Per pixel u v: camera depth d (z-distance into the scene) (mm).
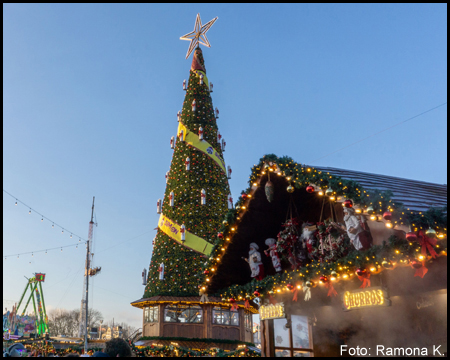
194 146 38906
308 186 10398
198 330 32406
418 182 15328
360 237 9727
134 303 35125
